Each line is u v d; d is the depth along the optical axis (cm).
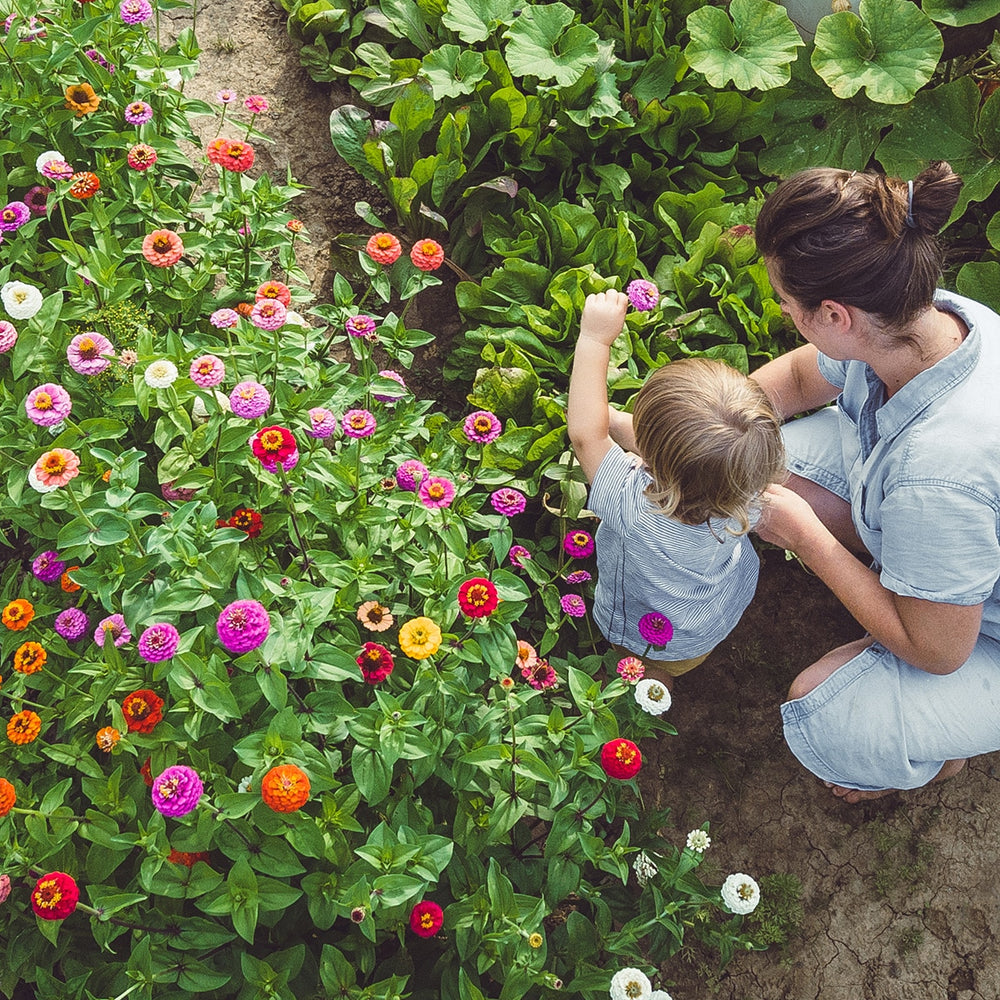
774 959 247
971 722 212
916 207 157
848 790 259
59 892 158
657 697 201
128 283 236
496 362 278
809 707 228
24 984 214
